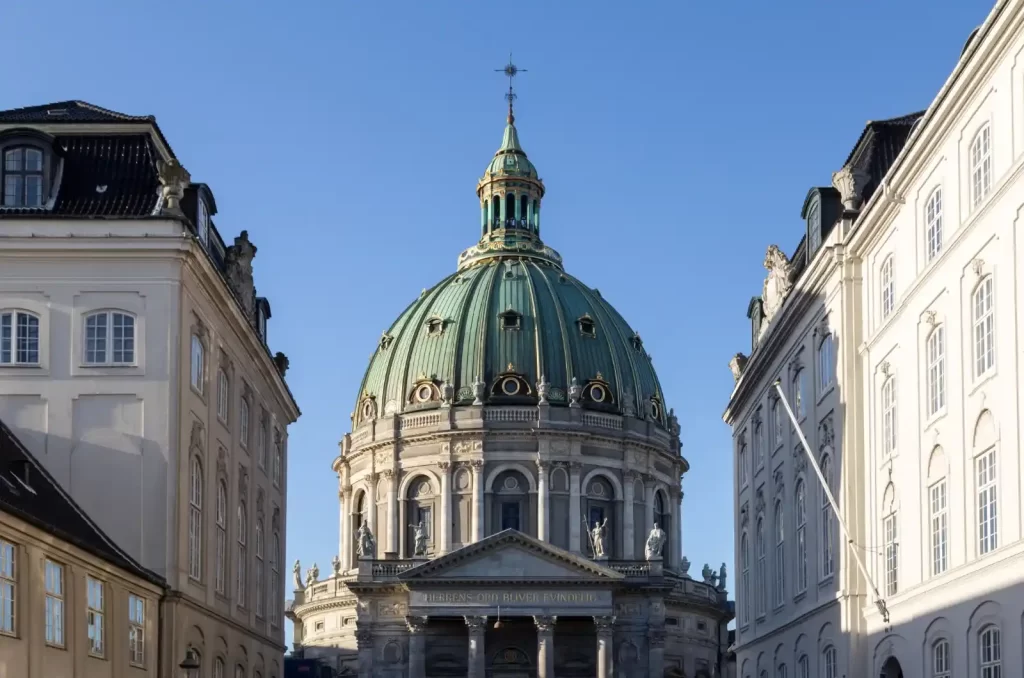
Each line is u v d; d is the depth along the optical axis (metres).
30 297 48.16
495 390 132.50
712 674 134.88
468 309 137.38
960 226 37.66
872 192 51.44
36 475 45.47
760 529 66.38
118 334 48.19
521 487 130.38
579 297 141.25
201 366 52.00
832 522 50.66
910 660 42.28
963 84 36.75
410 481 132.25
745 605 71.00
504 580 107.06
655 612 112.00
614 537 131.62
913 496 42.41
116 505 47.12
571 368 134.25
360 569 113.62
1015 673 33.31
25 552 35.84
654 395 140.62
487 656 113.94
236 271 59.38
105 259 48.38
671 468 139.88
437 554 128.38
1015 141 33.66
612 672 107.44
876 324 47.22
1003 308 34.41
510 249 144.25
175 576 47.12
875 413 47.16
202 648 50.88
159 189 50.09
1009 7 32.69
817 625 52.66
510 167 146.50
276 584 68.69
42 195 49.56
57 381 47.78
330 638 132.75
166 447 47.47
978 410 36.38
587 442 131.50
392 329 144.00
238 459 58.59
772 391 63.09
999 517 34.62
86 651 40.09
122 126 51.47
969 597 36.78
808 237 56.88
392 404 135.38
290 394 71.00
